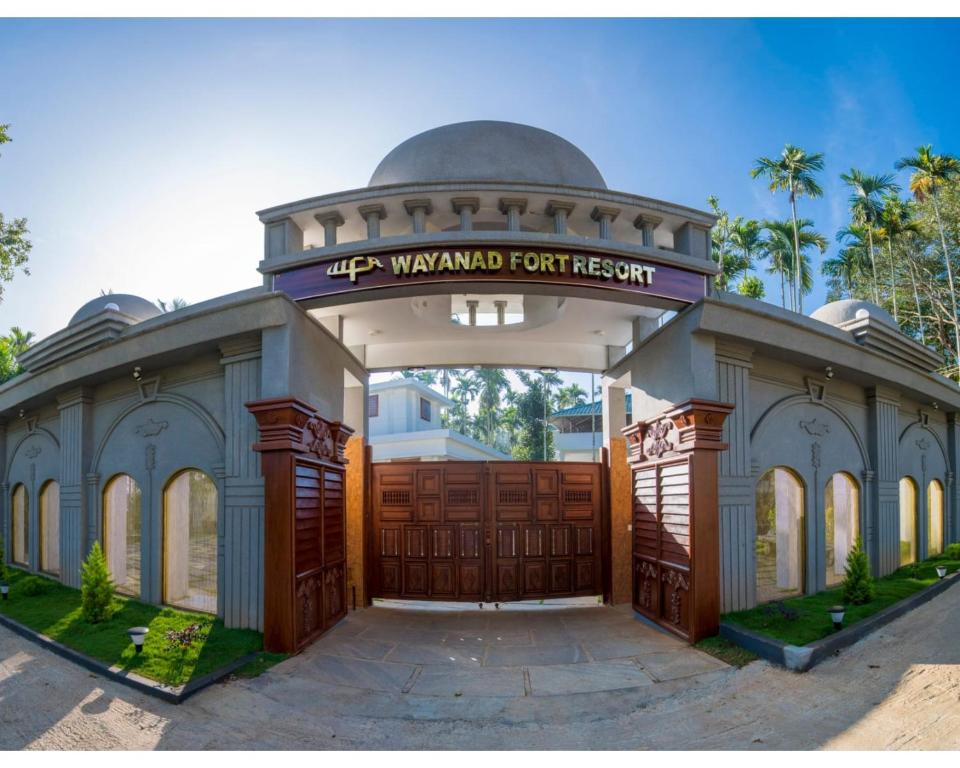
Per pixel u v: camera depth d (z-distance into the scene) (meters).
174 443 9.29
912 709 5.38
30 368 12.20
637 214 8.71
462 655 7.69
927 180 26.22
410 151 9.62
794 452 9.93
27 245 13.17
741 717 5.50
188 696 5.91
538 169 9.30
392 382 27.00
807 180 27.64
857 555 8.97
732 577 8.42
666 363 8.97
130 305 11.42
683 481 8.25
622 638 8.39
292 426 7.47
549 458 39.88
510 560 10.99
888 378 11.05
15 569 13.95
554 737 5.25
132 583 9.98
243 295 8.91
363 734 5.33
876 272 29.25
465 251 7.99
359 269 8.13
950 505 15.05
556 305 10.05
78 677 6.43
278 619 7.24
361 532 11.04
